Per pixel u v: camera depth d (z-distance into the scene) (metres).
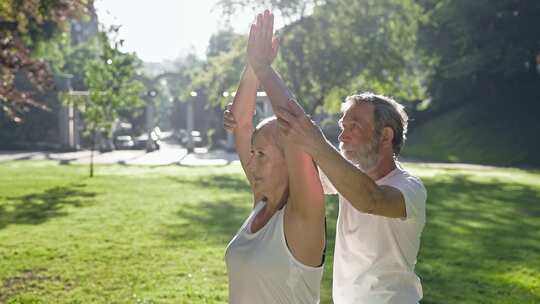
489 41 41.97
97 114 29.86
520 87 47.47
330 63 29.64
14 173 28.53
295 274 2.40
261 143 2.54
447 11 41.19
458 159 42.31
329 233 12.36
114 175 27.97
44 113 58.88
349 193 2.33
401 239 2.81
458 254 10.59
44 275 8.65
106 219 14.29
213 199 18.77
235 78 33.41
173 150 60.12
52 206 16.69
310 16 29.88
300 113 2.30
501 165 38.53
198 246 10.97
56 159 42.06
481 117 47.66
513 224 14.24
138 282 8.27
